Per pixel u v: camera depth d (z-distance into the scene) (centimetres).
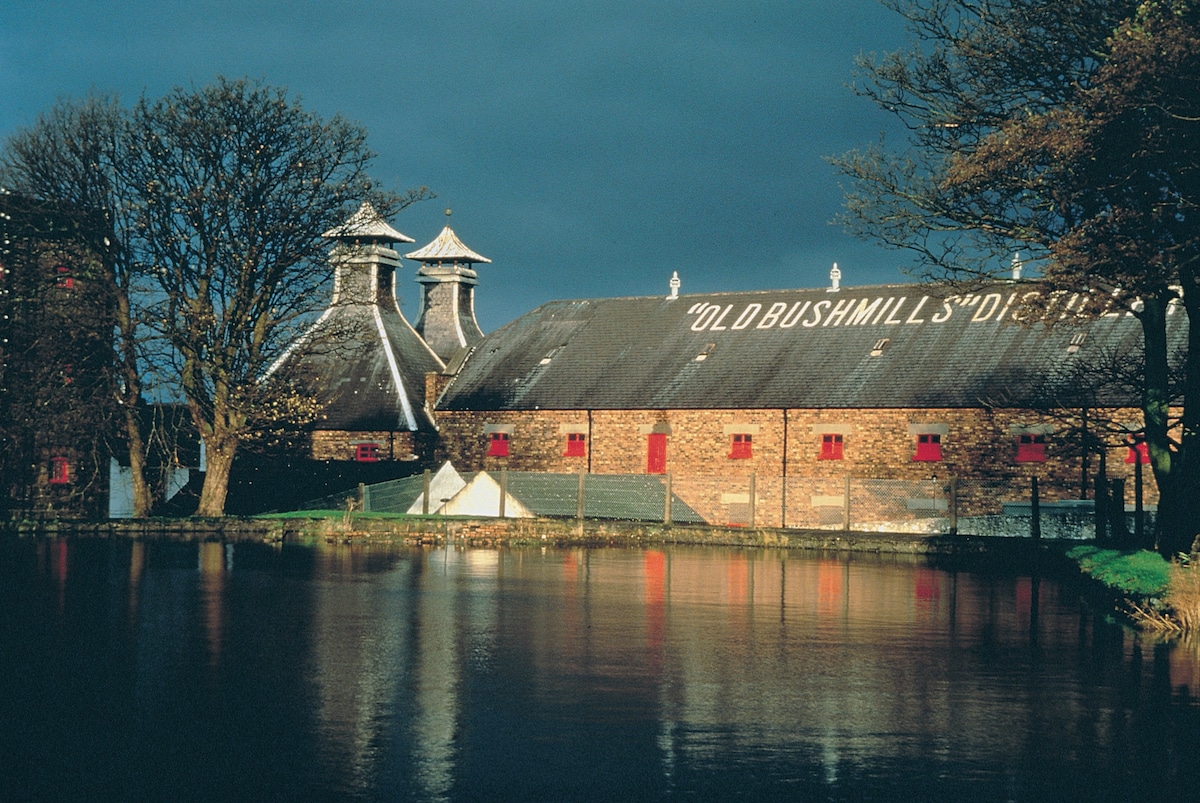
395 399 5066
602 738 943
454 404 5078
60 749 895
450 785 812
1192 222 1827
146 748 900
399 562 2509
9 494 3872
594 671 1225
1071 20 1995
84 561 2362
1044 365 4078
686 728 979
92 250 3606
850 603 1858
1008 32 2102
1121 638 1498
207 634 1425
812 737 953
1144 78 1645
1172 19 1639
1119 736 965
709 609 1750
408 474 4594
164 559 2448
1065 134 1822
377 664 1246
